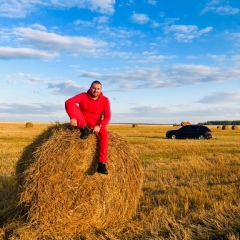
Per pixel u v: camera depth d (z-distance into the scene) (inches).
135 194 246.7
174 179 362.3
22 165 241.4
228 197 275.7
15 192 246.4
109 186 232.2
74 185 220.8
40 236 209.6
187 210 247.1
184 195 285.0
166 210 244.7
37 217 216.2
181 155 593.9
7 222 226.8
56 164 217.8
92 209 225.6
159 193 301.1
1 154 562.9
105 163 222.8
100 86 229.0
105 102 236.2
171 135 1118.4
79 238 211.5
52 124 251.1
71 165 220.4
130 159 244.2
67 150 220.1
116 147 239.3
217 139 1063.0
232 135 1357.0
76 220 221.0
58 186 217.3
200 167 434.0
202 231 206.2
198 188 316.2
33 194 216.2
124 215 241.3
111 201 233.9
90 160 225.8
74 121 224.8
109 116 233.9
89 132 225.3
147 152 628.1
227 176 379.9
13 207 243.9
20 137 1013.2
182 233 203.2
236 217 229.0
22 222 224.2
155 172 402.6
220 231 203.5
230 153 620.7
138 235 209.5
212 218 228.2
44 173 216.1
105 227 231.9
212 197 283.0
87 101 233.0
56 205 217.0
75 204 220.8
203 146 736.3
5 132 1334.9
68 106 226.8
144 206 258.1
